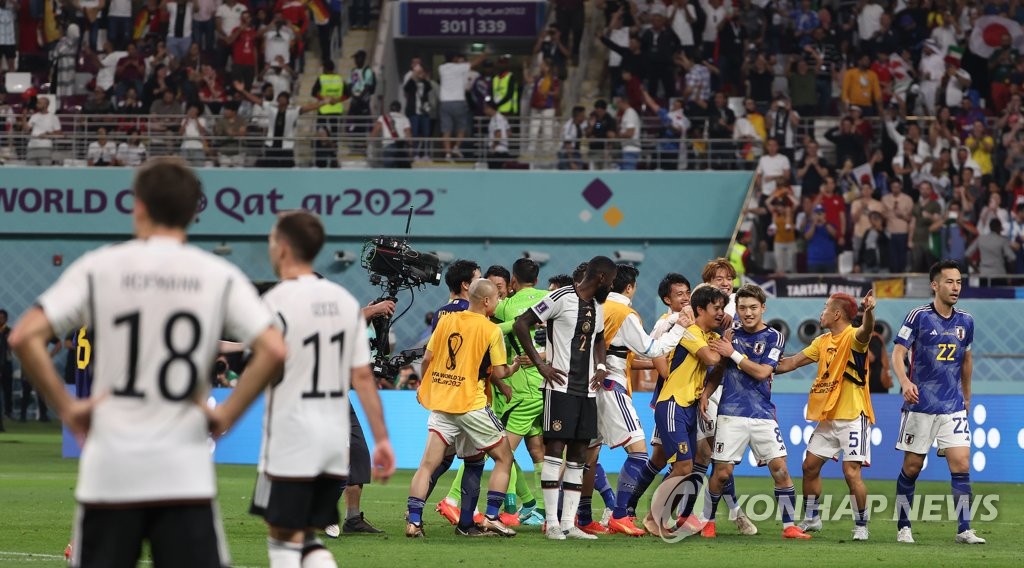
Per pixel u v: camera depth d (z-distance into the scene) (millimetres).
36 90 82938
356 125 76750
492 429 28516
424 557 24953
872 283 66000
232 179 75688
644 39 78125
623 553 26156
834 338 30484
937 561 25406
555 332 28172
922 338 29984
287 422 17094
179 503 12109
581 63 84500
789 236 70250
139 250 12352
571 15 82562
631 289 31156
